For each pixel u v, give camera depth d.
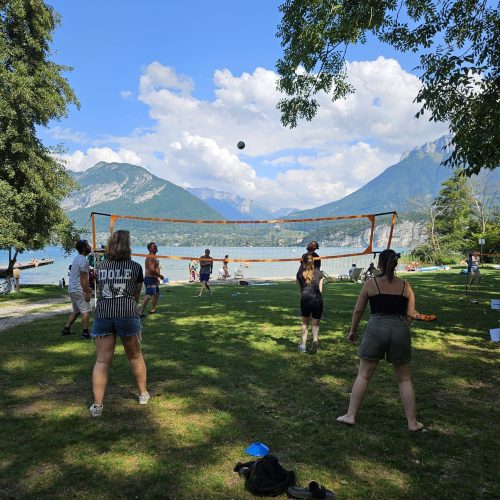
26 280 32.44
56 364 5.59
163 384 4.77
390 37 9.05
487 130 6.85
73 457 3.07
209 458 3.08
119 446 3.24
